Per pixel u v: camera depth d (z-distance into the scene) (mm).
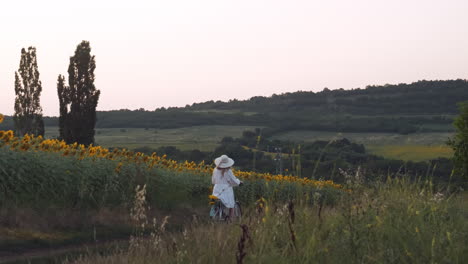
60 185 12375
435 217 6301
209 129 188250
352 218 5777
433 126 156000
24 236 9422
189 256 5336
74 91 47969
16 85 51031
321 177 6215
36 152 12461
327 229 5617
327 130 126812
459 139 27172
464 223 6352
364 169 6695
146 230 11383
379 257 5031
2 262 7410
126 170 15578
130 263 5844
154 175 16609
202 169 20766
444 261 4918
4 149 11594
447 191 7039
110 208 13188
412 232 5719
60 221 10898
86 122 48250
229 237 5684
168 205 15383
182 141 153875
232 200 12008
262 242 5141
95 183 13648
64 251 8641
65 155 13695
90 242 9812
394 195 6770
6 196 11039
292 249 5148
